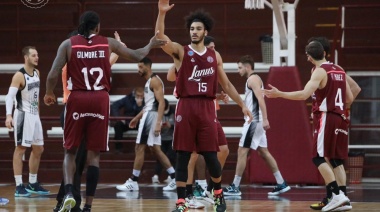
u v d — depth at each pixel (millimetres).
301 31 25141
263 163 19797
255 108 17609
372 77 22766
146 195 17000
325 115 13414
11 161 21312
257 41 25250
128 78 23875
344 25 24031
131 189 18562
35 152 17531
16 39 25375
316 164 13539
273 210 13398
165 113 20938
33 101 17375
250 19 25469
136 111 21891
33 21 25688
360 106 22828
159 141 18828
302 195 17062
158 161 21047
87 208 11148
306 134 19562
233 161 21422
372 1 25438
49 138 22594
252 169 19875
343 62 22859
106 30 25719
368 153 22500
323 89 13398
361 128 21656
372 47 22766
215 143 11539
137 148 18781
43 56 25297
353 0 25500
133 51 11312
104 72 11102
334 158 13633
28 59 17172
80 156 11781
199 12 11609
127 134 22141
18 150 17125
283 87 19500
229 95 12297
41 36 25734
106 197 16422
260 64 23531
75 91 11031
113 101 22938
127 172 21703
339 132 13453
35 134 17344
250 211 13172
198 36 11500
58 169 21891
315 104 13641
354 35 24656
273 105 19703
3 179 22047
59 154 22578
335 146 13461
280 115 19688
